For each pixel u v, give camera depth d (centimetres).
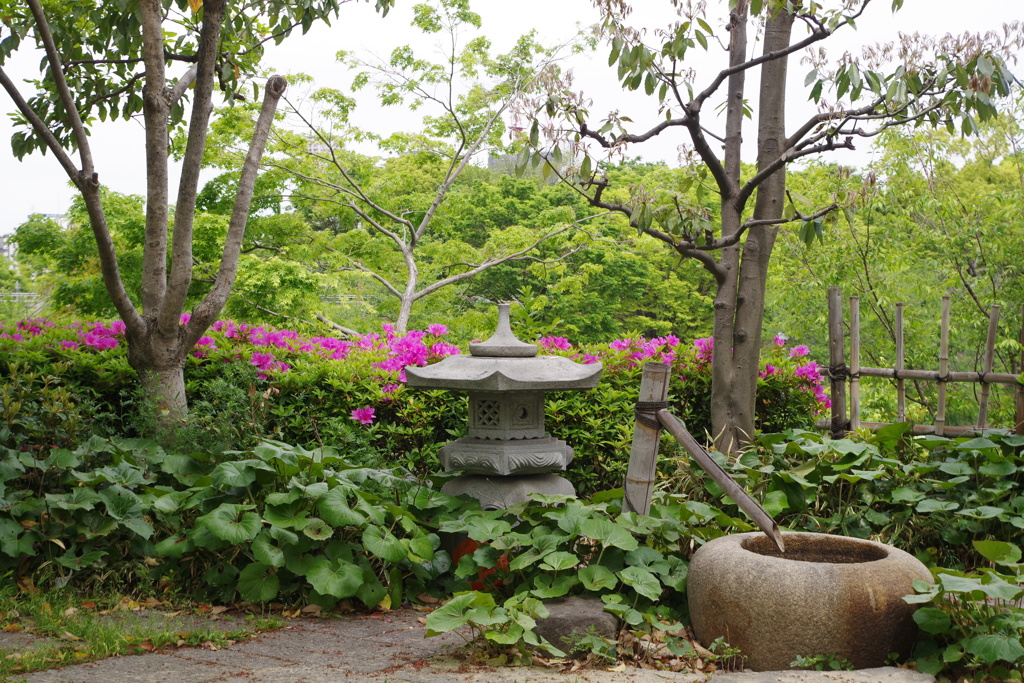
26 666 305
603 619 342
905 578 319
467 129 1655
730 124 595
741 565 321
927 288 1087
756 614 311
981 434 508
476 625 336
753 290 582
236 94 732
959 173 1692
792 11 500
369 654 337
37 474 445
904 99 479
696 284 2781
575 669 315
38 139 673
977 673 302
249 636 363
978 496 449
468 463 471
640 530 380
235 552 414
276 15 685
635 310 2755
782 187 587
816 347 1374
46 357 659
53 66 531
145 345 558
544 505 411
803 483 452
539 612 332
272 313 1523
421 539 413
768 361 699
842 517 463
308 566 401
